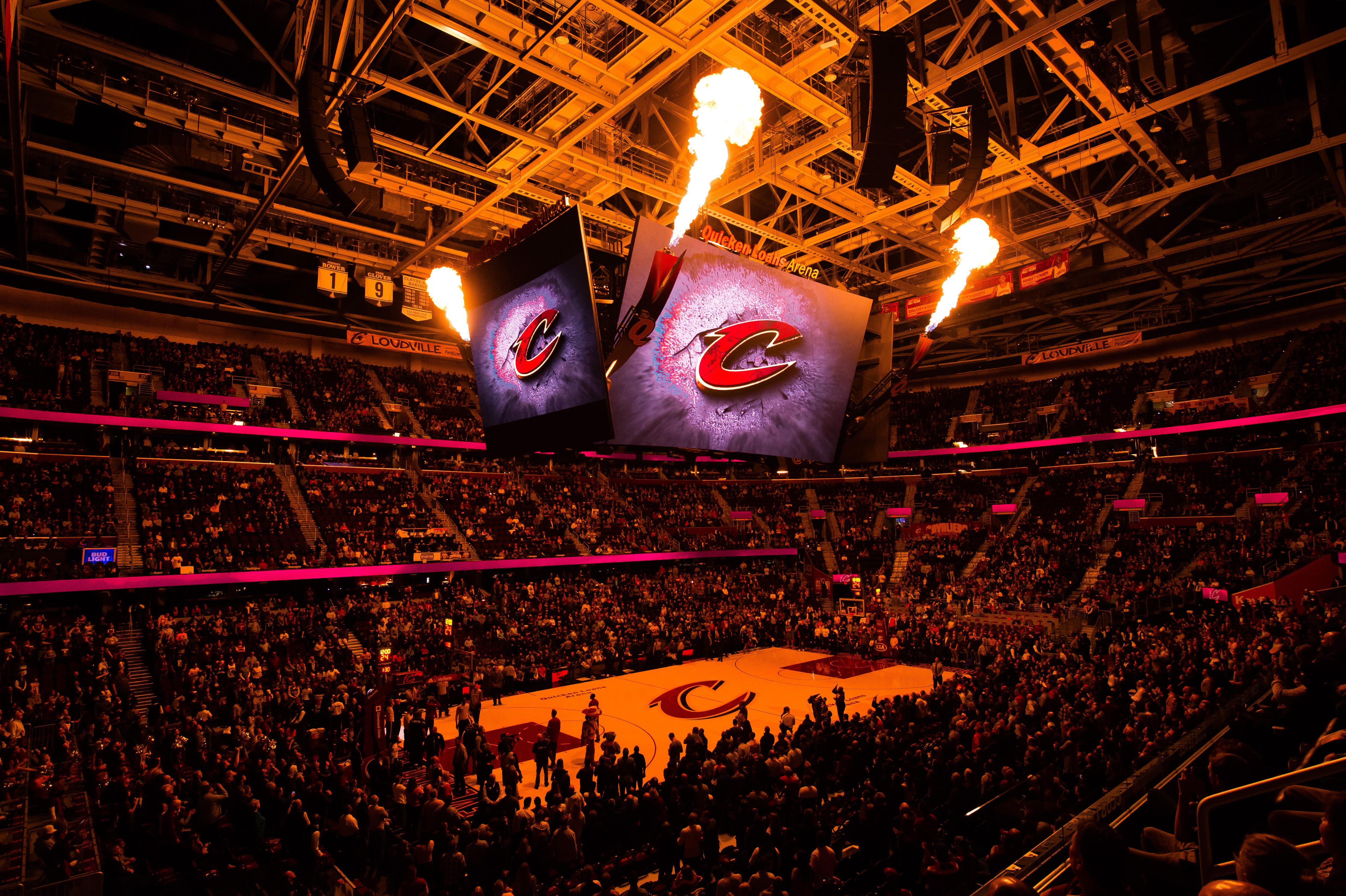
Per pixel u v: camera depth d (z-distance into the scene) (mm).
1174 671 17562
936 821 9961
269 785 14562
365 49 20484
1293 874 2105
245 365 43000
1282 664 10391
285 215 32062
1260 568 33219
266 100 23656
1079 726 13727
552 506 45719
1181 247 35312
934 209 32312
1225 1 23188
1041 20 19812
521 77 27250
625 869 12281
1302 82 26969
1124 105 22922
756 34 22172
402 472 43094
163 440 37250
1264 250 36812
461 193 32094
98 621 28984
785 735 17781
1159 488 45062
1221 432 44438
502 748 16953
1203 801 2971
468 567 37875
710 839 11570
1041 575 40594
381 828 12883
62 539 29375
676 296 16000
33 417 32062
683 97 28000
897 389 19000
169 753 18797
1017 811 8727
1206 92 22219
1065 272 35281
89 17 24484
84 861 12008
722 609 39875
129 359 38562
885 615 36469
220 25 24844
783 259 17469
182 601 32188
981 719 16812
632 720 25219
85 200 30234
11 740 17109
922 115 23875
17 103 20875
